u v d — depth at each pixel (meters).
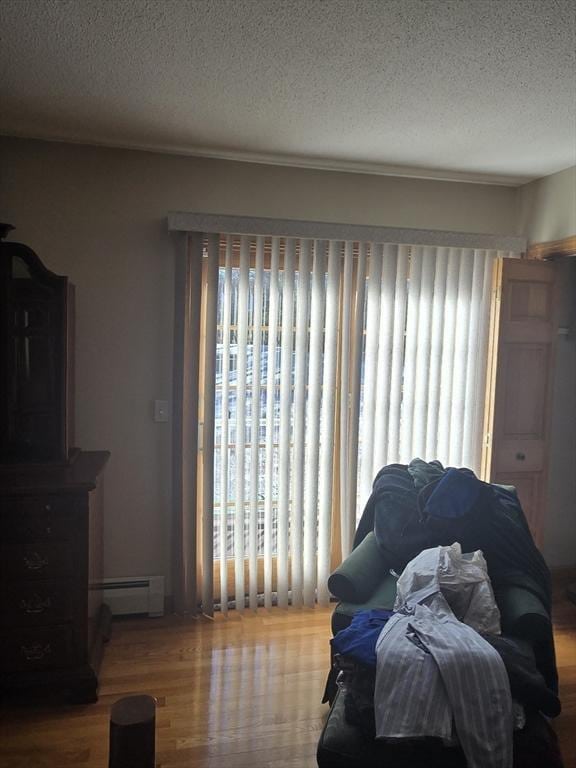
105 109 2.39
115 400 2.97
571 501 3.62
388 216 3.26
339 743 1.63
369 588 2.32
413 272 3.25
